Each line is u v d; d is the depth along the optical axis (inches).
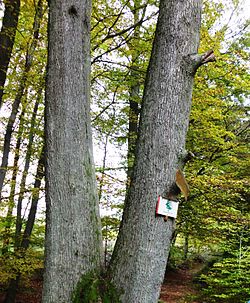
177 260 616.1
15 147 290.8
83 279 108.7
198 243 370.6
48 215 113.3
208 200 300.7
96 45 251.8
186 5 119.3
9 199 291.1
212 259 499.8
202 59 116.6
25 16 265.9
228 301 273.7
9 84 253.9
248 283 262.5
